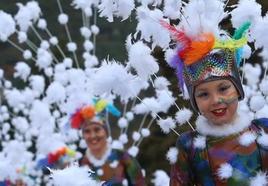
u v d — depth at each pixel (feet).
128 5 8.84
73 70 17.63
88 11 16.46
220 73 9.52
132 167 17.42
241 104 10.89
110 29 29.25
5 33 13.84
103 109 18.08
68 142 19.76
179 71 9.91
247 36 9.62
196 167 10.03
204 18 9.44
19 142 19.89
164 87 10.47
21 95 18.80
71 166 8.58
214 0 9.50
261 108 10.40
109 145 17.75
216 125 9.82
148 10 9.09
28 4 16.35
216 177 9.82
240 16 9.46
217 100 9.55
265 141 9.62
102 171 17.43
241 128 9.74
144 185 17.47
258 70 14.46
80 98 17.76
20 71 17.89
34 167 19.33
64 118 18.58
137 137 16.96
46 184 19.29
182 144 10.16
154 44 9.16
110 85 9.05
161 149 28.19
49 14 31.48
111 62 9.57
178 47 9.55
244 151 9.69
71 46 17.66
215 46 9.49
